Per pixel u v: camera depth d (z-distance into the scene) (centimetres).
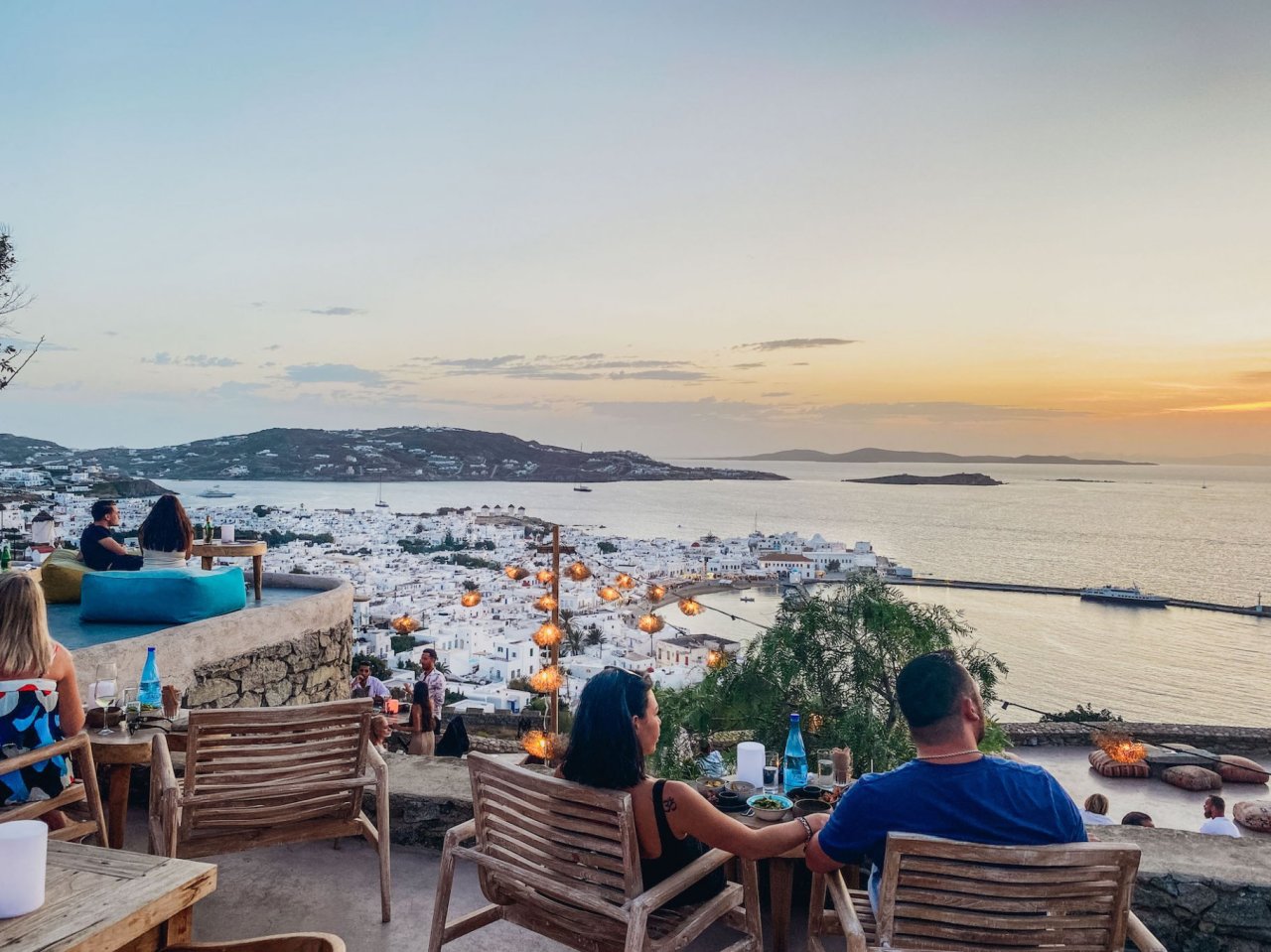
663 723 826
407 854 396
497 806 267
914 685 225
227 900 350
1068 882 200
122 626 749
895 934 207
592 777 240
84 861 217
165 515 830
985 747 828
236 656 757
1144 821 725
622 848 232
